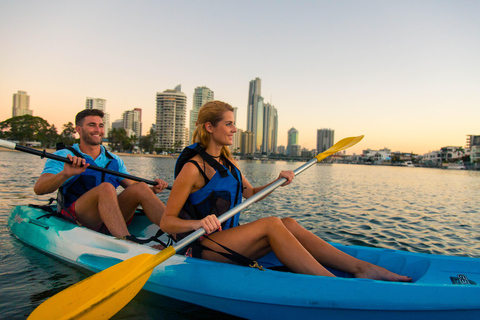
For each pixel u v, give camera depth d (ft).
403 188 57.67
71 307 5.68
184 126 456.45
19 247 10.96
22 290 8.05
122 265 6.34
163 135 445.78
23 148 8.34
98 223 10.00
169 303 7.66
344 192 43.60
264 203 28.89
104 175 10.80
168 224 6.40
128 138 378.12
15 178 38.78
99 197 9.23
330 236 17.21
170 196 6.65
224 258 7.09
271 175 83.76
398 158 499.51
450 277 7.23
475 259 7.71
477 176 157.99
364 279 6.50
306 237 7.48
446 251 15.05
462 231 19.71
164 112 444.55
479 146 341.21
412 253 8.15
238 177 7.43
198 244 7.13
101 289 5.98
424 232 19.01
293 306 6.46
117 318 7.04
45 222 10.81
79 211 9.86
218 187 6.93
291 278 6.54
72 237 9.55
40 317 5.48
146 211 10.03
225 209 7.06
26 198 23.39
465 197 43.11
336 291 6.31
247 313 6.86
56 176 8.97
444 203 34.96
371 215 24.59
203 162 6.87
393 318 6.25
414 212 27.27
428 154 435.94
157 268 7.63
